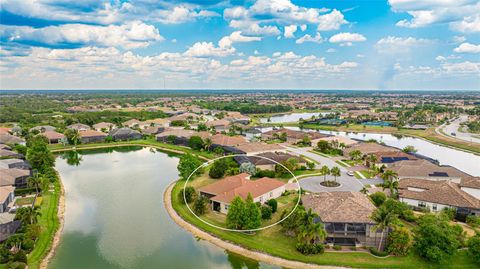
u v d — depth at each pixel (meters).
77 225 74.25
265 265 59.22
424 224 60.06
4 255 55.12
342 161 130.50
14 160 110.00
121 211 82.69
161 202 89.19
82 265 58.41
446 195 77.06
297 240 63.97
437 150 169.25
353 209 66.44
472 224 69.69
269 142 173.00
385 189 92.62
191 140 155.88
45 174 101.12
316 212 68.06
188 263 60.12
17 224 65.19
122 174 116.75
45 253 61.34
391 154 126.94
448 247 56.09
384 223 58.72
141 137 186.50
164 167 127.62
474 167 131.00
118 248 64.62
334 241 63.28
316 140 164.50
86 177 112.50
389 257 58.69
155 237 69.44
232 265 59.88
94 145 168.25
